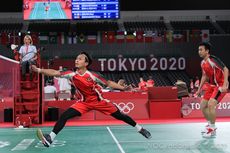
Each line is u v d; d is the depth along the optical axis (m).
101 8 21.28
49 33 22.86
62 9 20.95
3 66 14.99
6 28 24.91
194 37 22.53
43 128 9.33
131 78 21.28
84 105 5.87
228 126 8.94
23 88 10.20
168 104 11.95
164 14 27.00
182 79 21.31
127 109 11.85
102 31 23.67
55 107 11.27
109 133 7.99
